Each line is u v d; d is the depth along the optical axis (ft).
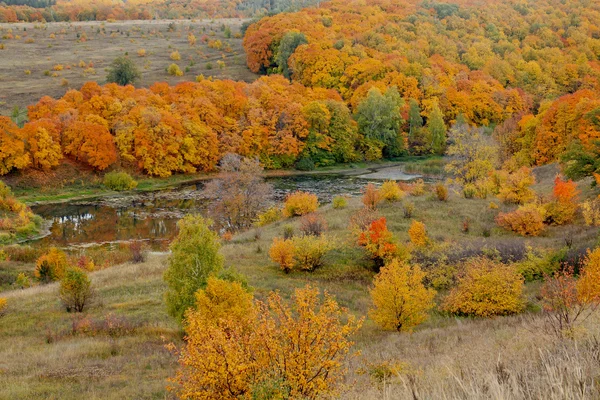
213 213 166.20
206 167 270.87
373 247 101.30
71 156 236.63
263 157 288.92
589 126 186.70
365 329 69.10
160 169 249.55
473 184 157.58
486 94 354.74
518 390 14.11
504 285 71.20
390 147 318.45
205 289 59.57
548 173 186.70
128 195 218.38
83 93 271.49
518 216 115.65
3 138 205.87
